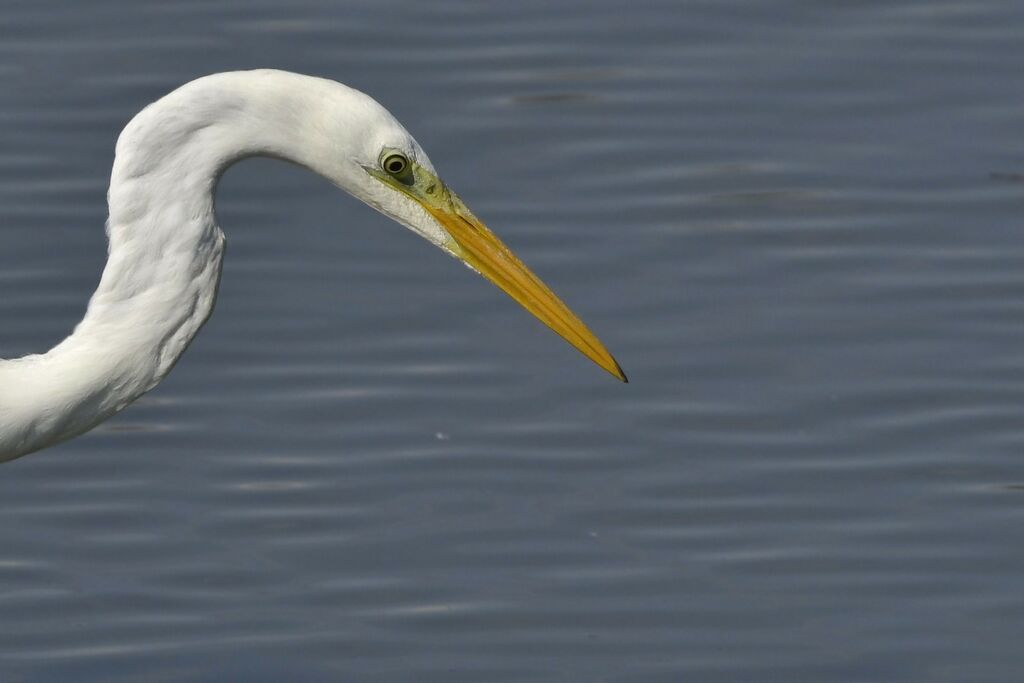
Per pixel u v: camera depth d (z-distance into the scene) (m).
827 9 19.28
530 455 14.38
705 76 18.36
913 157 17.36
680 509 13.91
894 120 17.81
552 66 18.39
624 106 17.91
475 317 15.71
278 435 14.56
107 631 12.92
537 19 19.08
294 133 9.93
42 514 13.88
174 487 14.10
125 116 17.31
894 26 19.05
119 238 9.71
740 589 13.25
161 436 14.56
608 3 19.39
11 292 15.53
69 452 14.42
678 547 13.61
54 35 18.42
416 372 15.14
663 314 15.66
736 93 18.12
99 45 18.25
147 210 9.68
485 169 17.11
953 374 15.03
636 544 13.63
